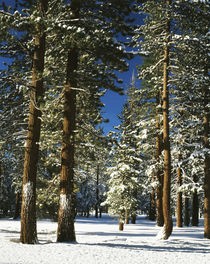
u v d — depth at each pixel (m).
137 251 8.52
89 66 10.93
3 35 8.53
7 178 35.66
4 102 14.59
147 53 9.79
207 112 16.98
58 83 11.41
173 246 10.85
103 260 6.80
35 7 8.87
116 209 20.70
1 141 11.50
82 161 13.30
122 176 21.38
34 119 9.60
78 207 45.91
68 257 6.85
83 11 11.10
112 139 11.14
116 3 10.40
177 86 16.42
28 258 6.42
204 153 16.61
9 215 41.12
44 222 25.89
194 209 26.55
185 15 14.20
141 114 24.58
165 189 14.13
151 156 26.52
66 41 8.69
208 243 12.90
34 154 9.39
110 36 9.19
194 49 14.61
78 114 11.90
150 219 33.75
